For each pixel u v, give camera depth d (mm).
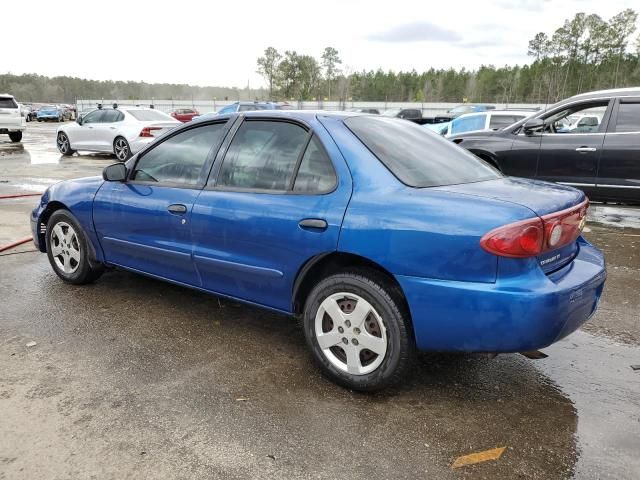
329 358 3000
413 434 2559
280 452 2410
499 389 2998
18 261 5328
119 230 4043
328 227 2846
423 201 2684
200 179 3570
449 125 13859
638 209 8641
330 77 84562
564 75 76812
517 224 2457
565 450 2443
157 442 2471
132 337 3607
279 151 3244
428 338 2670
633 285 4797
